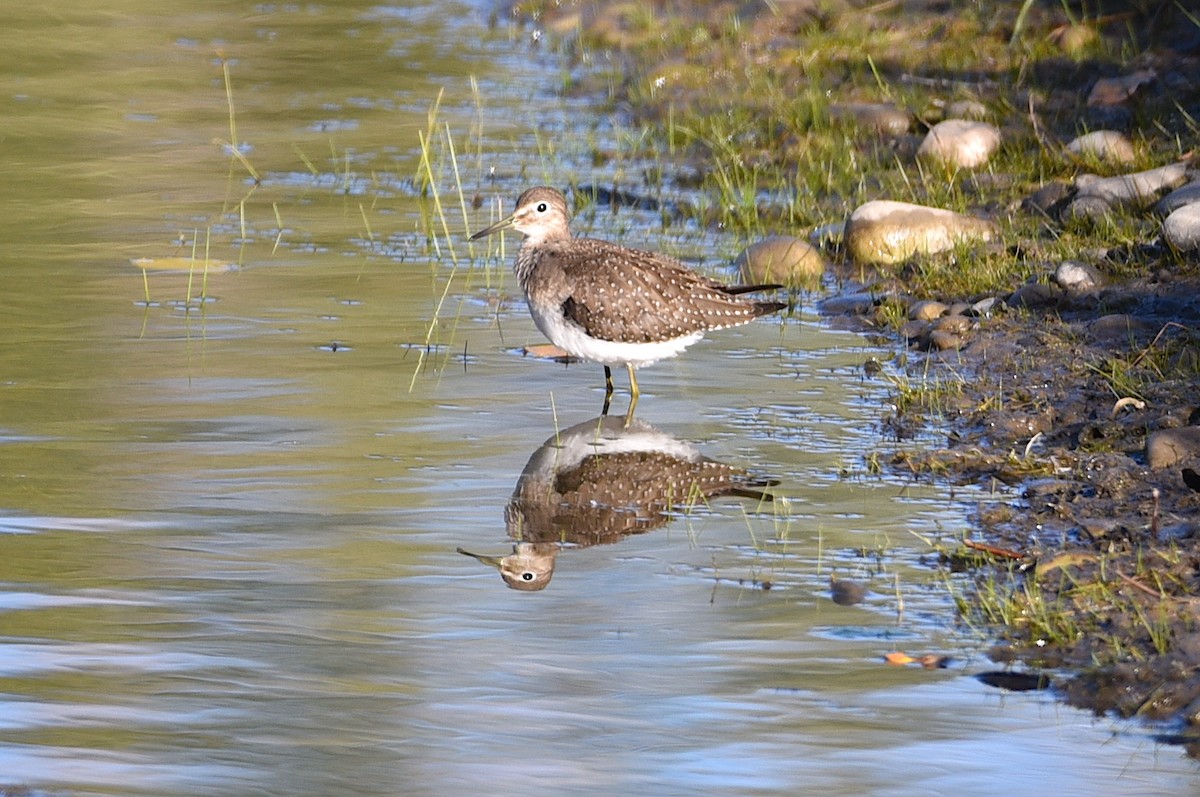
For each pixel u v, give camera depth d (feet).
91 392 44.80
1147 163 61.57
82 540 35.50
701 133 75.15
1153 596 31.73
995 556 34.19
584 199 66.18
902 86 78.38
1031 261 54.08
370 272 57.21
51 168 70.44
